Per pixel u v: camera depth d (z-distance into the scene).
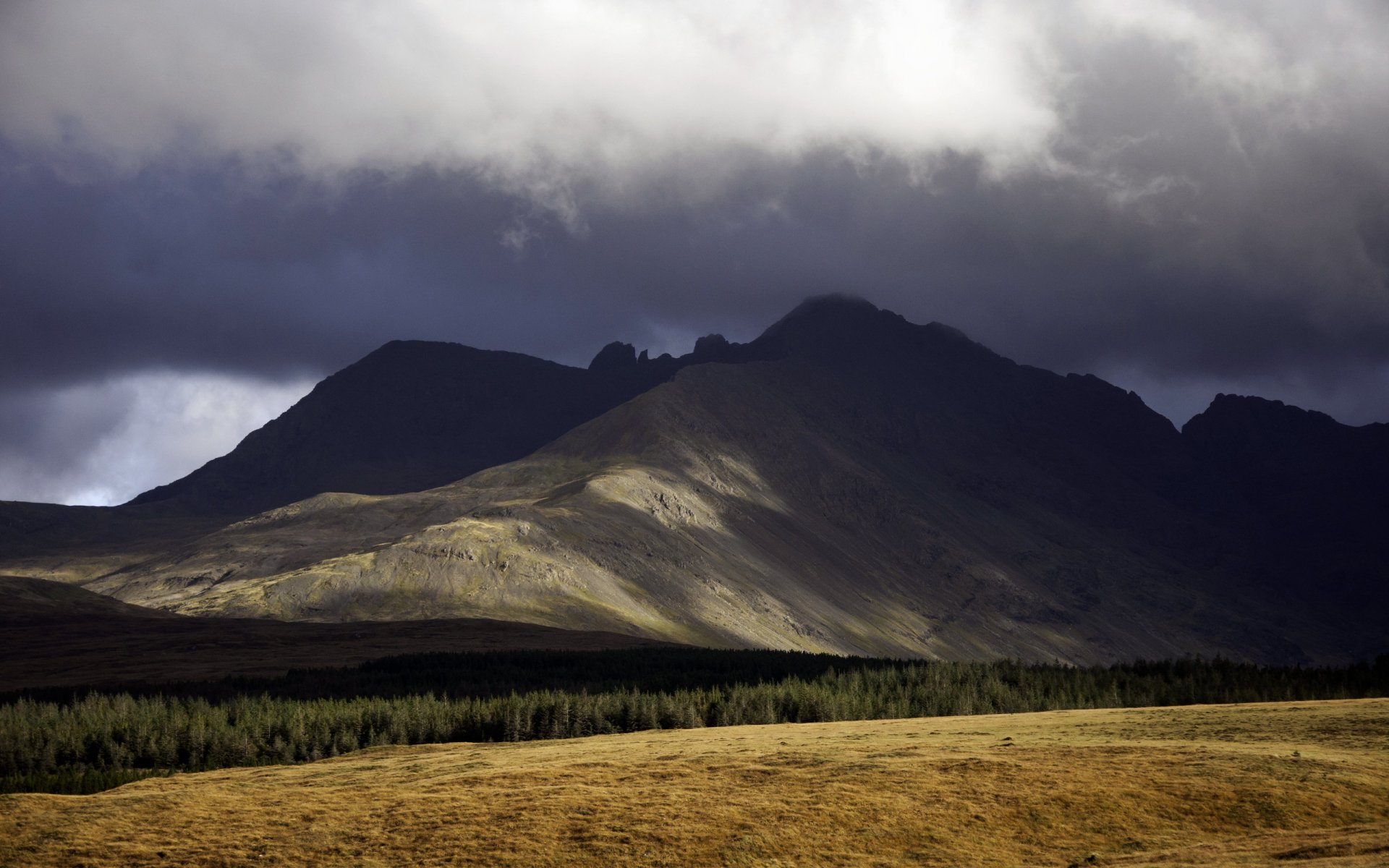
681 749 99.50
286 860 64.81
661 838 65.56
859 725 124.31
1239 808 67.56
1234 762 76.44
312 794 80.31
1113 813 67.62
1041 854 62.69
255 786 90.25
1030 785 73.00
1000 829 66.00
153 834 70.00
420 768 95.50
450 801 74.56
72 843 68.56
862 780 75.44
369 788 82.94
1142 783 72.44
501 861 63.03
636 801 72.31
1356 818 66.50
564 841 65.62
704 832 66.19
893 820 67.50
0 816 75.00
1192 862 55.16
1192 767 75.62
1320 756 79.06
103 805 77.44
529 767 89.25
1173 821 66.38
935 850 63.41
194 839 68.81
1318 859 52.22
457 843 66.06
